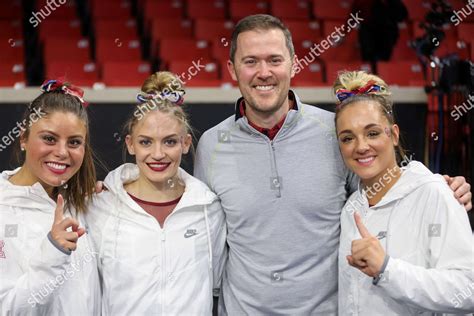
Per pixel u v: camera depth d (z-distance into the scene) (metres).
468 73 2.80
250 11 5.07
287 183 2.01
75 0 5.46
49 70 4.19
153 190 2.01
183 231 1.98
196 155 2.14
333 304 2.04
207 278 1.99
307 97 3.07
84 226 1.96
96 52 4.52
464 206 1.84
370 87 1.92
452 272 1.72
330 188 2.02
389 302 1.85
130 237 1.95
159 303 1.91
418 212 1.83
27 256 1.81
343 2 5.03
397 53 4.38
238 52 1.98
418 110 2.94
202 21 4.85
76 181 1.97
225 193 2.04
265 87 1.96
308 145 2.04
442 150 2.85
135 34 4.94
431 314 1.88
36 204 1.87
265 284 2.00
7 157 2.91
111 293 1.92
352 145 1.89
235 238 2.05
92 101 2.91
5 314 1.74
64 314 1.85
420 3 4.52
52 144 1.85
